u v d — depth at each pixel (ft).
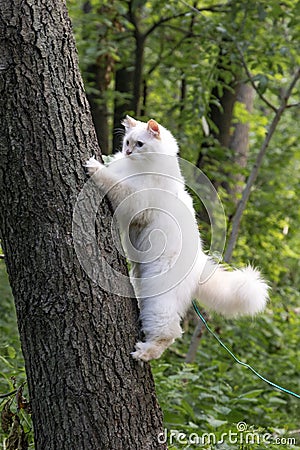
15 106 11.91
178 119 30.68
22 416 15.46
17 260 12.01
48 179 11.91
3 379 17.80
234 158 33.81
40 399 12.01
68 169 12.10
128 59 34.22
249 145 41.27
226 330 31.01
